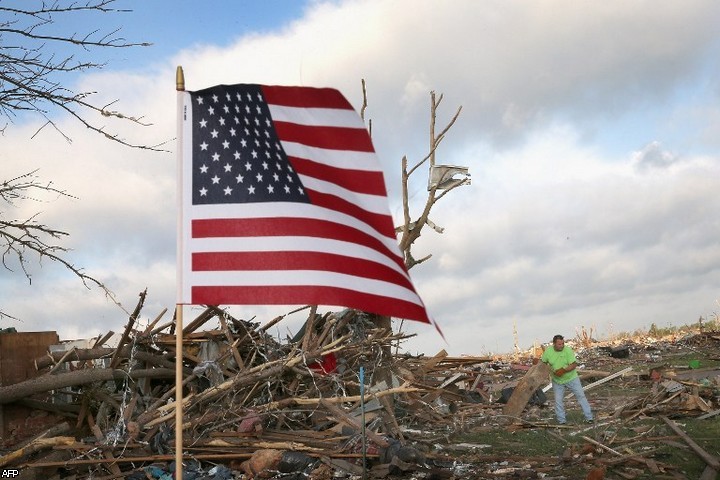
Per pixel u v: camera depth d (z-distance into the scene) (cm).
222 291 625
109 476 1078
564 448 1184
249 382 1398
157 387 1522
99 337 1528
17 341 1377
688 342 2727
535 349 2731
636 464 1025
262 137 648
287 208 638
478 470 1052
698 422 1326
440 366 1906
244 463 1110
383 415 1376
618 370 2219
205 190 642
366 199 641
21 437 1309
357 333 1641
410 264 1753
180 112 652
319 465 1100
